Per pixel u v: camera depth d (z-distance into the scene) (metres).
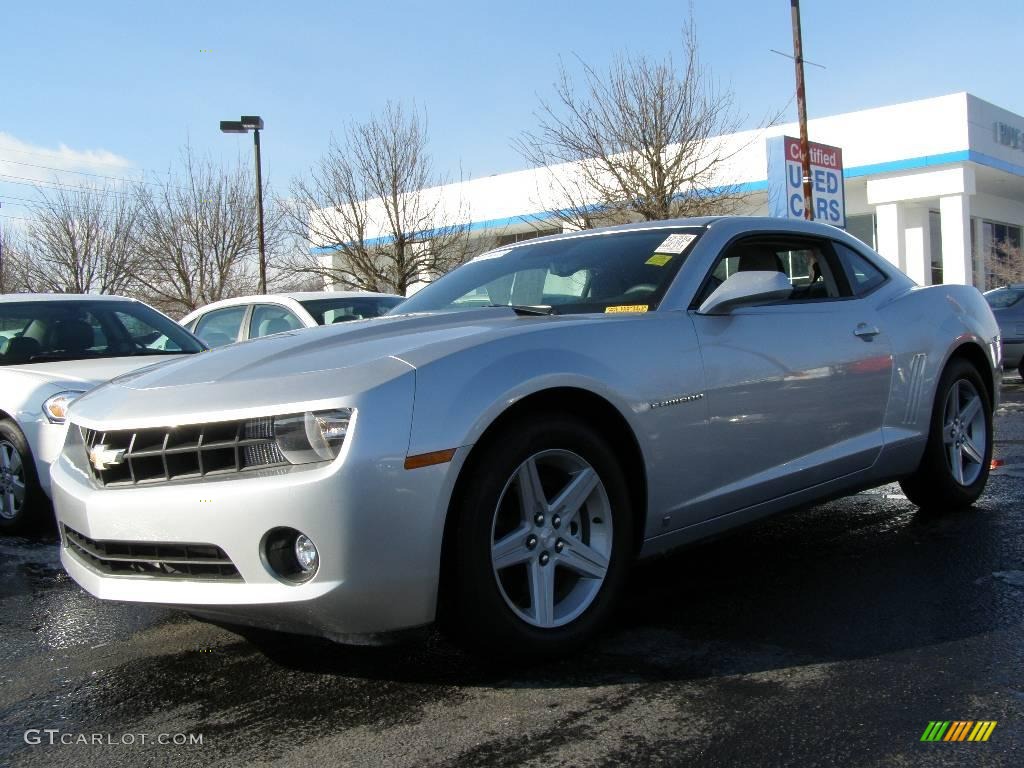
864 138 24.95
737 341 3.49
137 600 2.78
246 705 2.72
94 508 2.84
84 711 2.74
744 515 3.54
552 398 2.95
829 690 2.66
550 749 2.36
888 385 4.19
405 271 24.06
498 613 2.72
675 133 19.95
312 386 2.65
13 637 3.47
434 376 2.69
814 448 3.79
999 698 2.57
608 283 3.65
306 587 2.52
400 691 2.77
